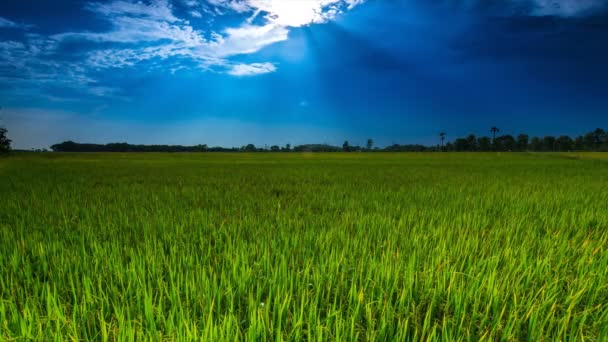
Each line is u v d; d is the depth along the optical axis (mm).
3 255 3279
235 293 2469
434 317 2254
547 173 17969
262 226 4750
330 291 2588
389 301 2219
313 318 2041
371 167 25703
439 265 2908
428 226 4645
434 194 8539
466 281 2668
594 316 2166
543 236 4223
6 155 48594
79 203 7051
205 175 16562
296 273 2758
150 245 3635
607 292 2504
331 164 32094
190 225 4859
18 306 2344
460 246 3553
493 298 2303
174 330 1908
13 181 12875
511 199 7371
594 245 3711
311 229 4375
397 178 14430
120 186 10867
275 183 12188
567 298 2309
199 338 1802
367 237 4125
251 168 24141
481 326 2029
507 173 17969
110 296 2438
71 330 1894
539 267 2904
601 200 7406
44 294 2385
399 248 3594
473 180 13242
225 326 1912
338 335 1807
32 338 1799
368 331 1933
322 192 9180
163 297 2396
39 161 40719
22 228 4414
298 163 34906
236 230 4492
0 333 1845
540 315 2146
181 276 2660
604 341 1869
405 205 6738
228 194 8586
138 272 2795
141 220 5031
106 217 5316
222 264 3074
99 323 2059
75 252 3402
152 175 16594
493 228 4574
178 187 10672
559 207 6441
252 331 1809
